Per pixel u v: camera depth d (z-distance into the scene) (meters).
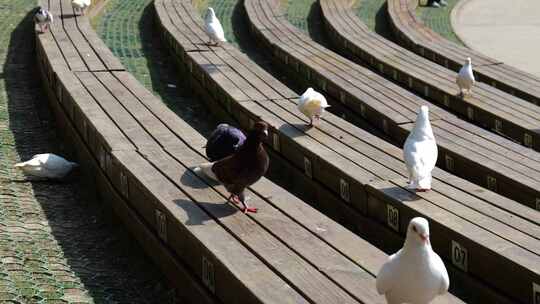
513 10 12.54
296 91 7.80
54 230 4.91
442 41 9.69
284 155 5.77
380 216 4.91
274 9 10.41
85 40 7.65
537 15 12.15
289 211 4.46
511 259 4.22
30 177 5.45
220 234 4.25
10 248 4.64
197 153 5.12
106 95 6.14
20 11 9.37
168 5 9.86
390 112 6.44
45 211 5.12
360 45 8.95
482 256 4.34
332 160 5.29
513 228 4.49
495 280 4.31
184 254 4.35
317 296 3.81
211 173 4.72
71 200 5.30
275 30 9.10
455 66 8.63
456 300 3.83
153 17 9.74
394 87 7.08
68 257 4.66
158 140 5.30
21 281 4.37
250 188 4.70
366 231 5.02
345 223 5.18
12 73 7.40
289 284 3.90
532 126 6.43
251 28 9.57
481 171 5.41
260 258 4.07
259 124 4.32
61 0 9.41
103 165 5.30
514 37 10.73
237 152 4.35
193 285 4.27
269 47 8.64
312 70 7.59
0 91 6.95
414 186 4.88
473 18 12.01
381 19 11.68
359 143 5.57
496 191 5.32
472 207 4.70
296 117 6.04
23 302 4.20
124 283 4.50
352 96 6.88
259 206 4.50
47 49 7.27
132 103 5.99
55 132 6.37
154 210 4.60
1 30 8.52
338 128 5.83
